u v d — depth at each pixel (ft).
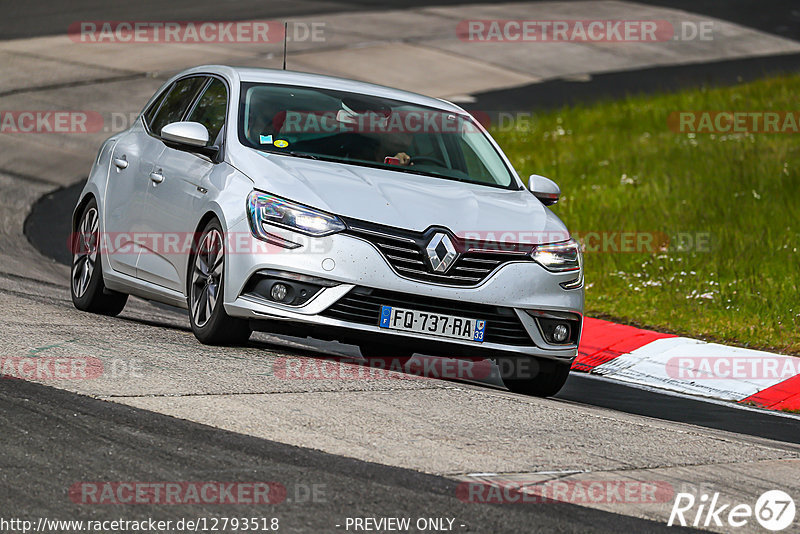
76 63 290.97
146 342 87.25
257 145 91.61
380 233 83.35
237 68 102.53
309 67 296.30
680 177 195.11
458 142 100.37
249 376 77.61
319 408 70.59
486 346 85.56
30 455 57.36
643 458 67.56
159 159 99.71
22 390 68.80
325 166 89.97
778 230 162.81
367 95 101.81
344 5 390.63
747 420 93.09
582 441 69.97
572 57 337.93
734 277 143.02
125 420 64.13
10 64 286.46
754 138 220.64
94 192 107.96
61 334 87.45
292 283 82.79
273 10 372.17
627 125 247.50
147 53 305.12
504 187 97.86
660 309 133.18
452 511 54.03
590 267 151.84
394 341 83.66
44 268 139.23
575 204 181.06
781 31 387.55
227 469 57.26
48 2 374.84
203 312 89.25
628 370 112.47
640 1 430.61
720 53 353.10
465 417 72.79
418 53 324.80
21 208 176.96
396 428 67.97
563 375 91.86
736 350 115.75
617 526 54.39
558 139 239.30
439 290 83.76
